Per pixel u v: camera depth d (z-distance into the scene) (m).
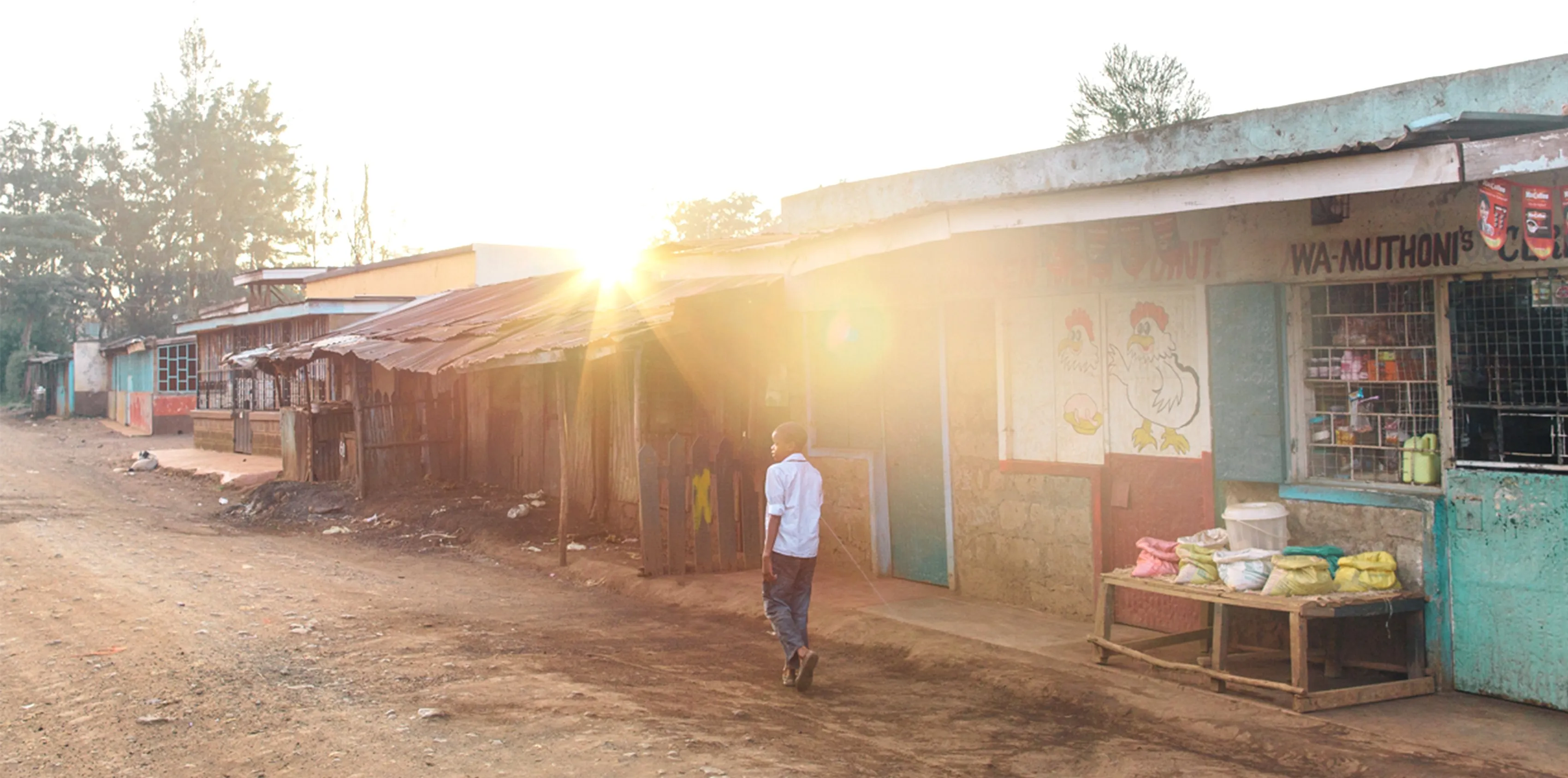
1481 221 5.33
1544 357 5.83
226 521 16.58
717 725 5.98
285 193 58.12
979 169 10.00
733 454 10.76
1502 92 6.47
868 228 8.11
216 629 8.27
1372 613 6.01
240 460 23.94
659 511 11.10
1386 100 7.02
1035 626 8.04
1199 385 7.34
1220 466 7.16
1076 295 8.20
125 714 6.07
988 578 9.00
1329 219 6.55
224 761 5.33
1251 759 5.44
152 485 21.22
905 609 8.70
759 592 9.58
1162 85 14.34
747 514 10.83
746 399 11.36
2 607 9.05
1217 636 6.30
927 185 10.57
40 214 54.19
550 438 15.27
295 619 8.75
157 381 34.78
